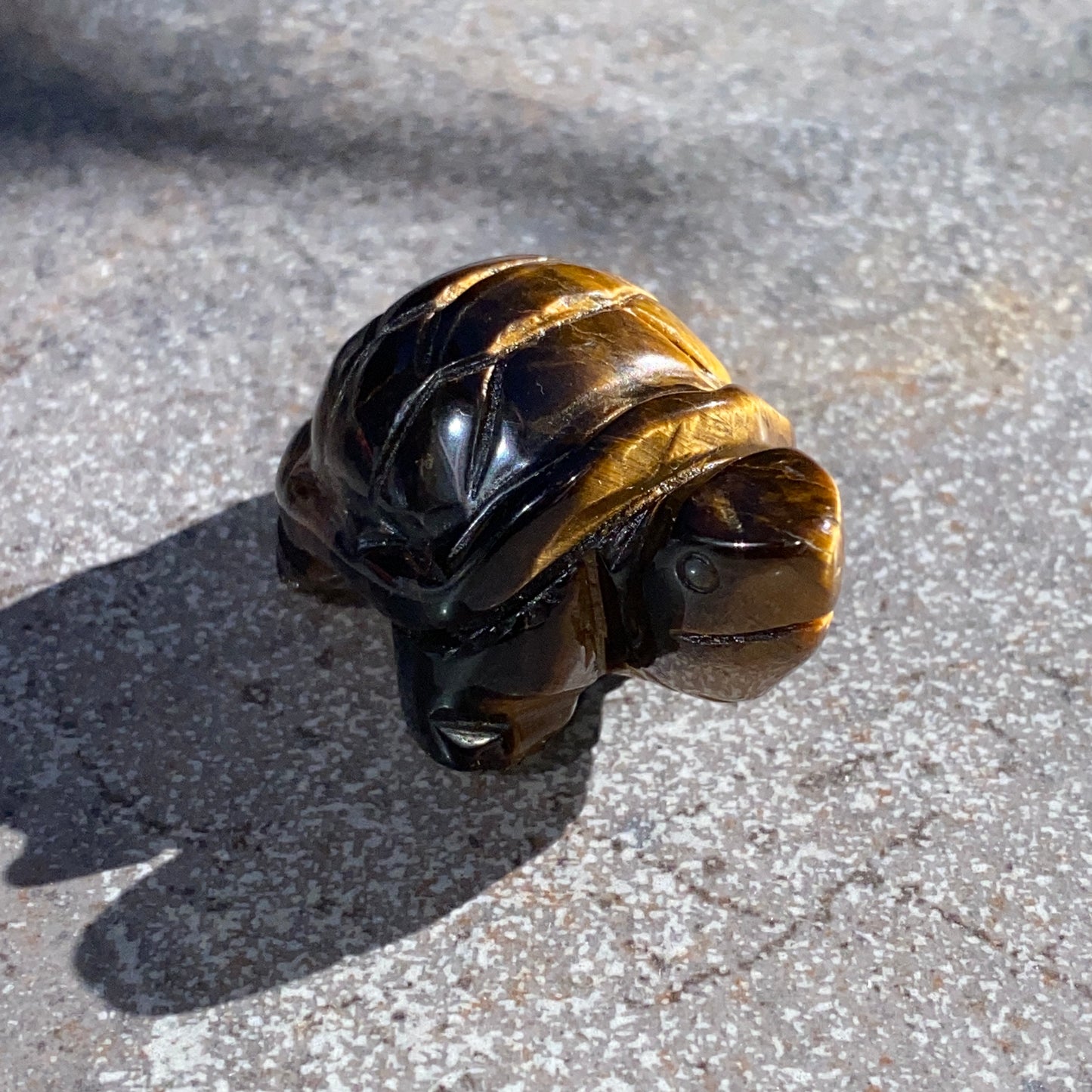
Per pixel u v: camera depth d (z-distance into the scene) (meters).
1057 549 0.12
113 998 0.09
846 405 0.13
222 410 0.13
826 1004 0.09
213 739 0.11
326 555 0.10
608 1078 0.09
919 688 0.11
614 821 0.10
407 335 0.10
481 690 0.10
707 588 0.09
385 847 0.10
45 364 0.13
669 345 0.10
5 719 0.11
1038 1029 0.09
